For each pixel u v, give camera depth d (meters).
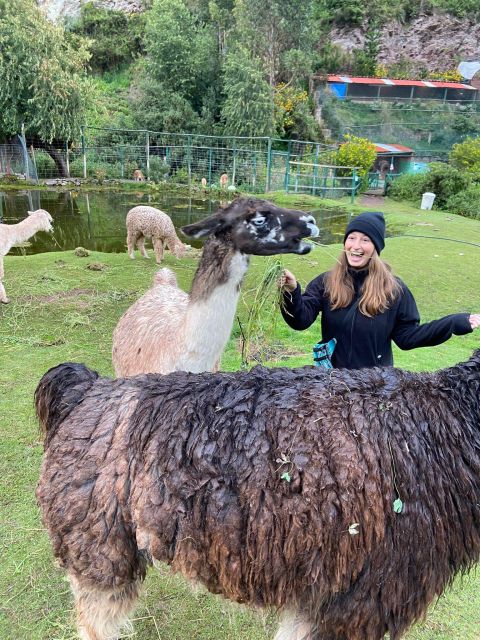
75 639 2.24
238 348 5.11
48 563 2.65
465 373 1.69
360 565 1.48
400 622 1.58
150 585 2.54
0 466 3.33
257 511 1.47
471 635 2.33
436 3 41.38
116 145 22.22
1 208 14.73
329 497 1.45
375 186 22.52
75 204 16.11
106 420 1.72
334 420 1.53
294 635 1.67
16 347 5.09
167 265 8.47
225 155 22.94
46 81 18.92
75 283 7.22
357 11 39.50
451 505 1.53
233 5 29.47
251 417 1.56
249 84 23.89
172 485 1.53
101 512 1.63
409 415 1.57
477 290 7.55
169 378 1.80
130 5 36.22
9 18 18.52
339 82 34.94
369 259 2.54
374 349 2.64
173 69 25.66
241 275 2.84
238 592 1.57
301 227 2.73
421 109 34.44
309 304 2.81
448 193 17.80
